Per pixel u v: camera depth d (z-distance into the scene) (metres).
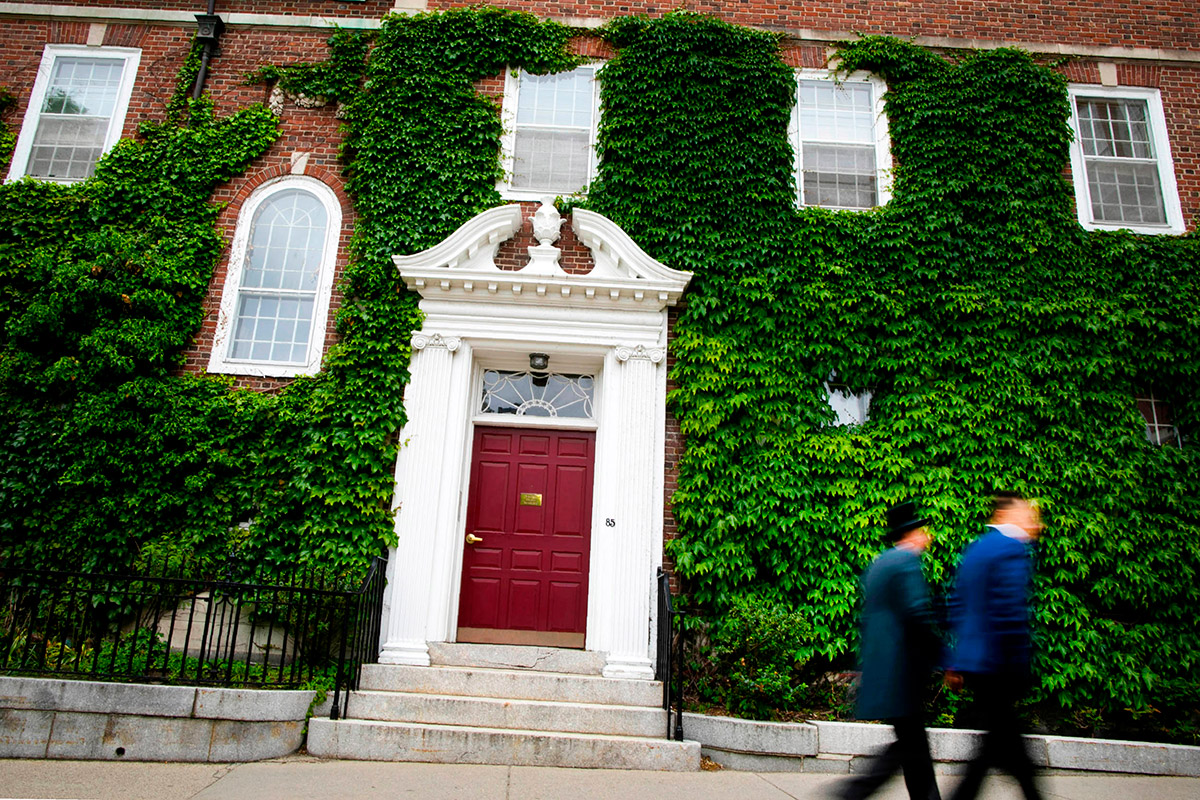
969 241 8.44
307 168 8.79
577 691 6.28
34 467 7.40
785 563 7.30
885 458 7.61
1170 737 6.67
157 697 5.18
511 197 8.68
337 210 8.63
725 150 8.66
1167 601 7.38
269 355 8.20
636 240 8.33
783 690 6.24
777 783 5.18
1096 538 7.39
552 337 7.92
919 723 3.30
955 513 7.38
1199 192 8.98
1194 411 8.01
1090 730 6.91
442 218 8.38
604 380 8.01
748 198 8.51
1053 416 7.75
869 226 8.43
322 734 5.43
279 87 9.12
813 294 8.12
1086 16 9.65
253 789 4.46
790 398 7.86
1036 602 7.23
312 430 7.54
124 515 7.31
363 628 6.45
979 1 9.66
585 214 8.20
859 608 7.15
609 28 9.20
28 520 7.23
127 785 4.47
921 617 3.40
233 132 8.88
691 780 5.18
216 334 8.14
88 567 7.10
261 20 9.43
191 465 7.49
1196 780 5.89
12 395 7.66
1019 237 8.37
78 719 5.11
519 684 6.29
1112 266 8.39
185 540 7.17
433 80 8.88
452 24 9.15
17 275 8.14
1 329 8.00
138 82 9.26
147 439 7.50
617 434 7.62
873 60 9.20
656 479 7.57
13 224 8.37
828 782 5.27
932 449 7.64
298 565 7.15
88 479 7.30
